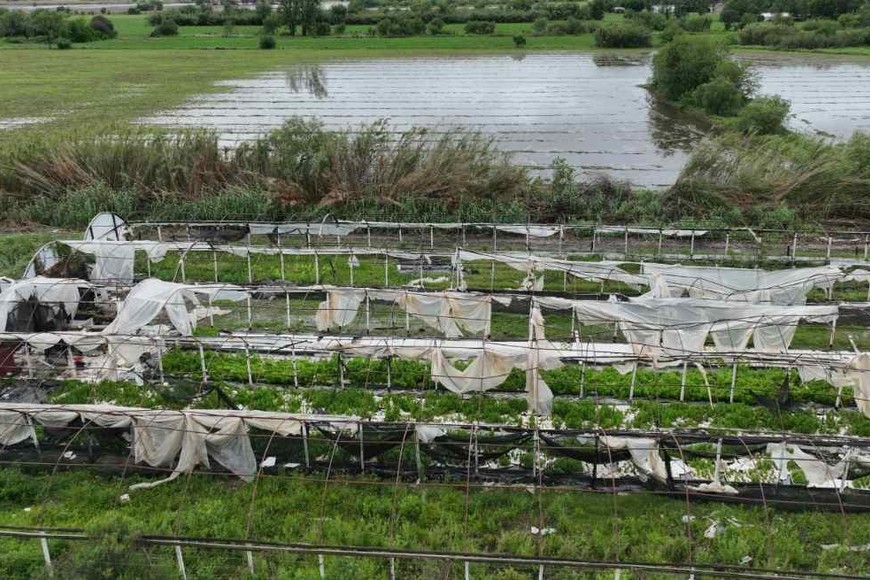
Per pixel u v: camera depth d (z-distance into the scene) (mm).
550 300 27844
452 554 16656
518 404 25656
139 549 17328
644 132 67875
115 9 180250
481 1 163750
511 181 45281
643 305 27375
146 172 44906
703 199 43969
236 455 21297
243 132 64438
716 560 18547
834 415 25234
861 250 39656
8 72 96938
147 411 21297
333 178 44781
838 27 119750
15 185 44875
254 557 18562
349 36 131500
